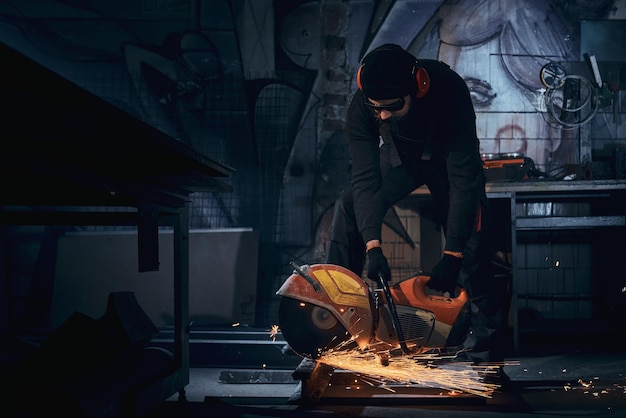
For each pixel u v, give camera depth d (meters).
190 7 4.72
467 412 2.52
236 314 4.27
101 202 2.16
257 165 4.74
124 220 2.15
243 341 3.67
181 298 2.38
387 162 2.98
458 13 4.70
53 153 1.69
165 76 4.75
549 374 3.35
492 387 2.89
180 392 2.40
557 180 3.94
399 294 2.55
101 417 1.77
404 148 2.86
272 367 3.63
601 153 4.74
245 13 4.73
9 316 4.54
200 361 3.68
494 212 4.11
